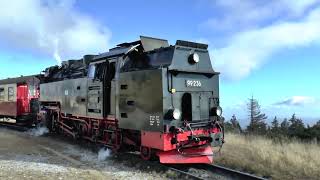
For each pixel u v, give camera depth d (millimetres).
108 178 10602
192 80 12141
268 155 13023
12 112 26484
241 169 11898
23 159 13328
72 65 18328
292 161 12336
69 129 18109
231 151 14625
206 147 12523
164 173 11148
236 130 26312
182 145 11570
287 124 39531
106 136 14516
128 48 13047
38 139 18812
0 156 13875
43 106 21578
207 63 12805
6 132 22188
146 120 11797
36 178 10039
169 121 11328
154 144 11492
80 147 15969
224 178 10812
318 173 11172
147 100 11781
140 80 12109
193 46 12406
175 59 11742
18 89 25906
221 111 12672
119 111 13094
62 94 18328
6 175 10258
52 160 13258
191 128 11727
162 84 11273
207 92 12594
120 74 13133
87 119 16000
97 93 14562
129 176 10914
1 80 30016
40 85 21875
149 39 13312
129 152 13930
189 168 11883
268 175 11125
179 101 11711
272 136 21266
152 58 12445
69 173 10812
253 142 17250
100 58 14578
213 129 12367
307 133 23812
